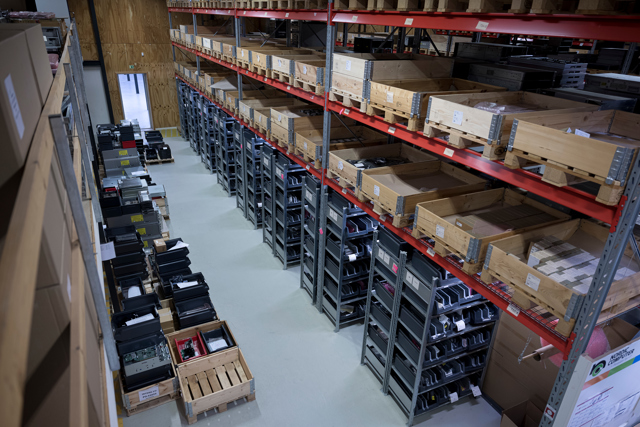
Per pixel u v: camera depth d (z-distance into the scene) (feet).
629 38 7.96
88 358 5.97
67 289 4.98
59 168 6.47
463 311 14.84
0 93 3.64
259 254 25.50
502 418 13.70
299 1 18.51
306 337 19.03
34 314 4.36
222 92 30.50
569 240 11.88
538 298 9.60
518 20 10.00
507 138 10.13
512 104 12.87
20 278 2.25
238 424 14.74
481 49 17.01
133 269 18.81
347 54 16.90
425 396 15.25
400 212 13.70
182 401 15.51
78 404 3.40
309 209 20.38
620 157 7.54
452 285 14.12
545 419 10.48
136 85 62.13
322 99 17.93
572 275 9.86
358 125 21.72
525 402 13.98
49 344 4.45
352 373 17.21
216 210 30.89
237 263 24.48
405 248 14.35
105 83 45.24
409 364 14.92
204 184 35.50
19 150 3.93
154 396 14.93
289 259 24.30
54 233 4.84
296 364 17.49
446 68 15.65
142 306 16.12
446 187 15.48
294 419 15.05
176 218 29.40
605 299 9.00
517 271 9.93
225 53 28.12
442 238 12.07
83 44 43.11
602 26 8.37
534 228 11.43
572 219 12.19
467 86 14.76
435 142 12.55
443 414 15.48
